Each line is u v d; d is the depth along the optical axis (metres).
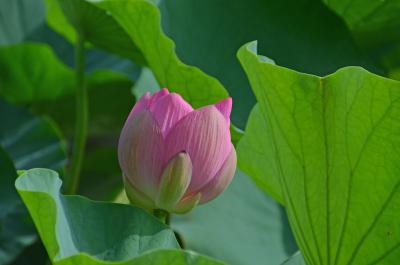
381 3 2.33
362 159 1.86
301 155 1.90
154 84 2.34
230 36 2.33
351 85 1.84
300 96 1.87
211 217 2.32
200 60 2.31
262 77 1.88
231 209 2.34
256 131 2.04
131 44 2.26
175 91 2.17
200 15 2.33
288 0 2.35
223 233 2.32
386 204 1.87
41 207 1.80
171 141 1.92
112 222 1.90
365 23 2.38
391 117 1.83
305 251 1.95
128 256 1.88
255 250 2.32
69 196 1.90
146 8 2.13
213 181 1.94
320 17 2.34
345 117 1.86
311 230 1.92
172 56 2.12
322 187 1.89
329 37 2.34
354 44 2.33
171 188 1.93
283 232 2.35
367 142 1.85
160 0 2.30
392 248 1.88
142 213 1.91
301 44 2.34
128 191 1.95
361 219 1.89
